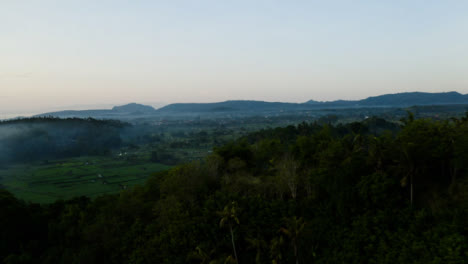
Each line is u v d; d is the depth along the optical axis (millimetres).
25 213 66625
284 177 61094
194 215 59094
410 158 49344
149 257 53562
